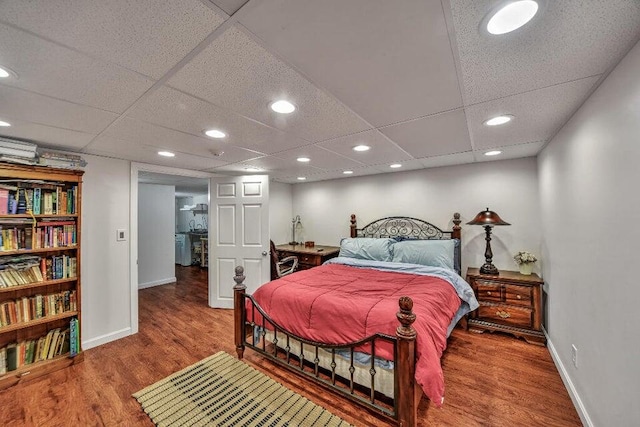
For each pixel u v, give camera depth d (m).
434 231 3.87
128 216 3.09
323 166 3.62
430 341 1.72
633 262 1.14
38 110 1.60
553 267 2.44
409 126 1.99
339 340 1.98
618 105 1.21
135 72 1.20
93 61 1.10
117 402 1.94
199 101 1.51
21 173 2.18
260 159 3.12
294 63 1.14
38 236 2.31
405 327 1.61
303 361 2.28
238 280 2.56
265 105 1.58
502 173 3.38
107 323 2.91
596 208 1.49
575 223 1.83
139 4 0.80
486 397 1.97
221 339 2.96
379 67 1.18
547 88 1.41
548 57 1.12
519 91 1.44
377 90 1.40
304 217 5.27
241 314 2.53
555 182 2.30
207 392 2.04
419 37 0.98
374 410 1.76
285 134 2.15
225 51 1.05
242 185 3.99
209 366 2.41
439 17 0.87
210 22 0.89
